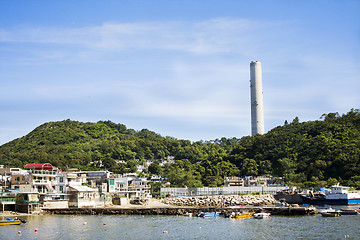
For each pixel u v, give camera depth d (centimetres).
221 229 12425
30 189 16675
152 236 11425
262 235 11412
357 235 11212
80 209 16425
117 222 13988
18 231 12056
